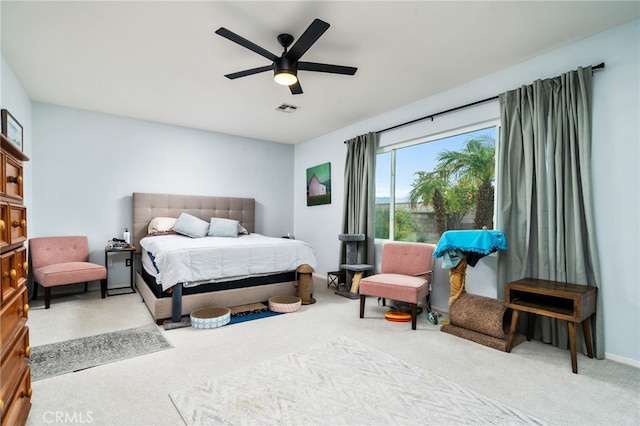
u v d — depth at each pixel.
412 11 2.21
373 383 2.02
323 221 5.53
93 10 2.20
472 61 2.94
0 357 1.27
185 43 2.64
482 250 2.71
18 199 1.61
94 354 2.39
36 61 2.96
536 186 2.79
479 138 3.44
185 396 1.85
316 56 2.85
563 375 2.15
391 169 4.36
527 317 2.80
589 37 2.53
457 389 1.96
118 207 4.61
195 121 4.84
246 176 5.77
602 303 2.41
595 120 2.49
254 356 2.39
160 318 3.04
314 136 5.70
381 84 3.45
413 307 3.01
